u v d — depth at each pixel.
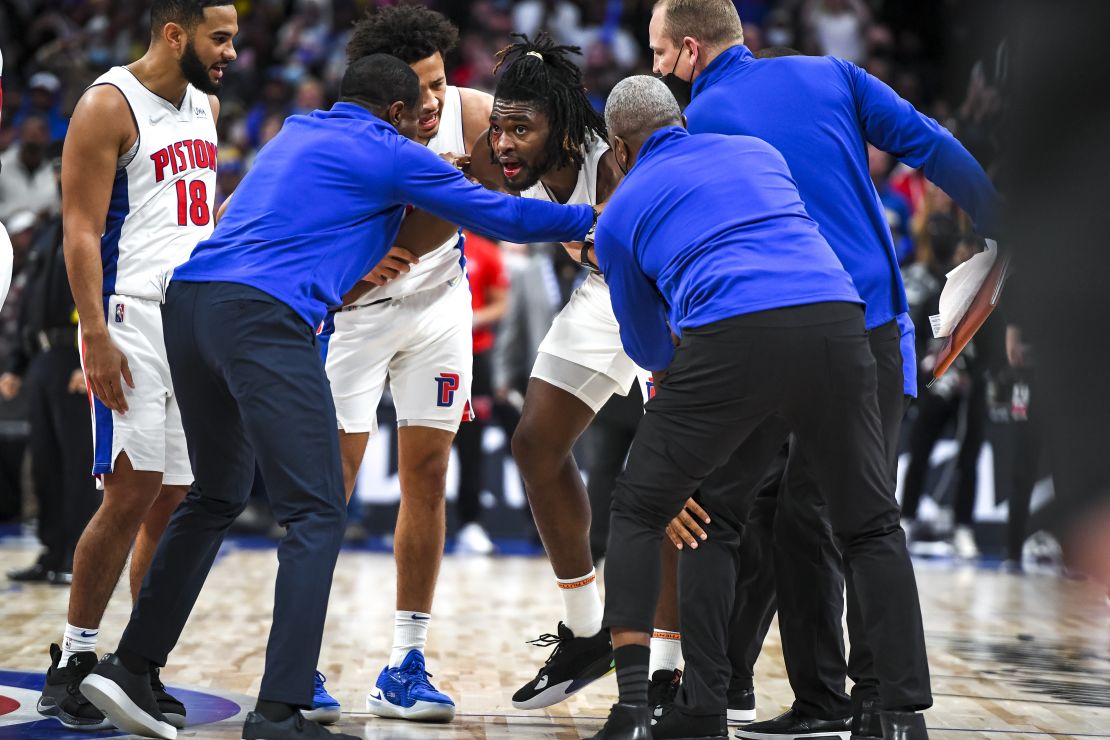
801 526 10.09
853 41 43.19
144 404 10.72
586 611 11.30
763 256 8.54
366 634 15.87
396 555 11.30
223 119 38.19
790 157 9.66
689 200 8.84
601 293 11.30
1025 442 25.70
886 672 8.34
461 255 11.88
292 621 8.58
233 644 14.77
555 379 11.31
